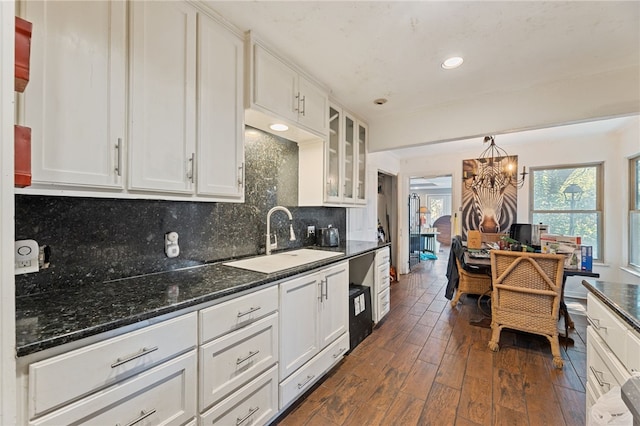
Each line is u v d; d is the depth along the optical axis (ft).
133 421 3.13
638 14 4.98
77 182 3.41
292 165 8.65
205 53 4.91
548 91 7.84
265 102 5.95
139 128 4.02
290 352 5.46
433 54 6.41
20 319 3.00
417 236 23.13
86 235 4.32
